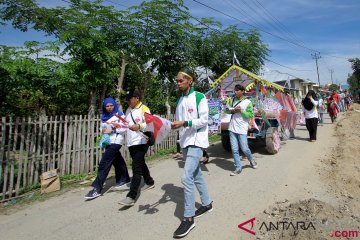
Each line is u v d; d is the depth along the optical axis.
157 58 10.19
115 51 8.55
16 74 6.27
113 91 10.06
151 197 5.02
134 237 3.66
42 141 5.77
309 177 5.83
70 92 8.10
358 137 10.32
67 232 3.88
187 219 3.64
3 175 5.12
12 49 6.67
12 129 5.34
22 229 4.02
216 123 8.16
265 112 7.93
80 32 7.26
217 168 6.82
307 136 11.35
